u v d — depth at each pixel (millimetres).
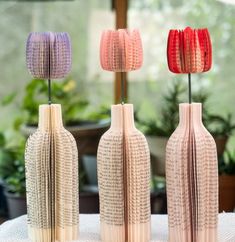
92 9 3340
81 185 2713
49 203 1221
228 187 2373
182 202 1166
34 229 1235
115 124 1196
